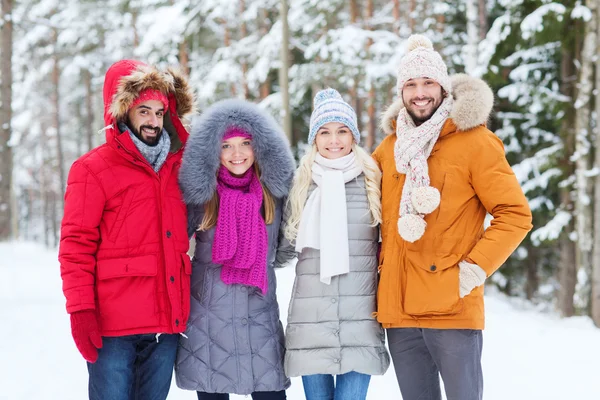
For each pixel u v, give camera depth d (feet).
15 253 37.27
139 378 8.98
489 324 20.43
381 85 40.55
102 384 8.47
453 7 44.14
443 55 42.37
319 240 9.39
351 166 9.57
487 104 8.54
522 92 34.17
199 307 9.36
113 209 8.54
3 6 36.47
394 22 45.91
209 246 9.45
